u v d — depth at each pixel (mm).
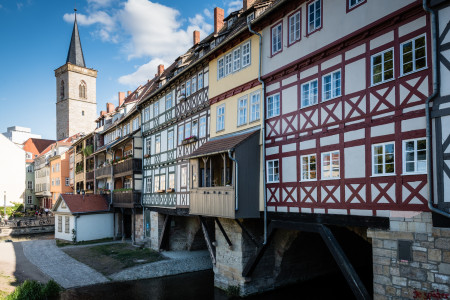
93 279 16500
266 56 12195
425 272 7254
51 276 16766
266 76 12070
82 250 22594
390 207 7980
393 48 8164
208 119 15727
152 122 22484
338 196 9281
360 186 8703
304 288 14469
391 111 8117
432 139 7246
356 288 8758
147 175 22953
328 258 15977
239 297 13508
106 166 28250
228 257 14352
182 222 21828
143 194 23375
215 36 16219
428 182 7180
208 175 14844
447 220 6961
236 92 13742
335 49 9609
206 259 19469
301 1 10711
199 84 16688
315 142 10117
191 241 21234
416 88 7633
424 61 7578
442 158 7027
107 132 31641
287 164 11141
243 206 11844
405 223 7641
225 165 12359
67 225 26703
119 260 19328
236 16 17031
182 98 17969
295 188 10766
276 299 13320
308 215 10219
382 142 8258
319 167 9930
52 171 47469
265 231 12023
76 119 57375
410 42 7855
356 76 9008
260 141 12312
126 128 27438
